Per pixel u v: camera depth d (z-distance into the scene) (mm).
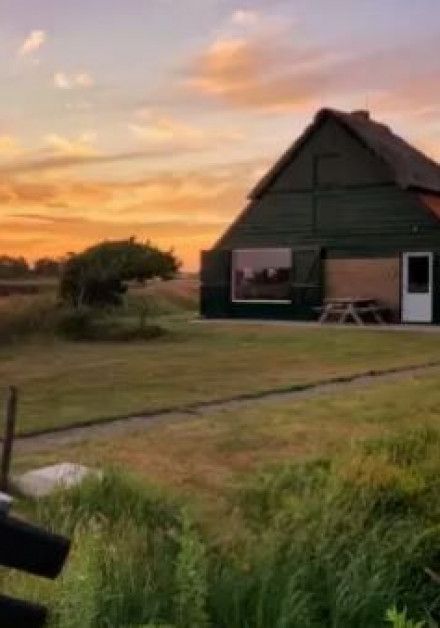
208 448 8906
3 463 6914
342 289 30750
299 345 21484
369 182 30156
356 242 30438
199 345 21875
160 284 38062
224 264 32938
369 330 25594
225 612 4379
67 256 28781
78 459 8258
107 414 10961
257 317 32250
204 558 4586
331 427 10008
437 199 30797
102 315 26297
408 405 11586
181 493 6957
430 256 28875
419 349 20250
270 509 6410
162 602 4223
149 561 4867
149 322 27672
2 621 1983
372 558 5199
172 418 10844
